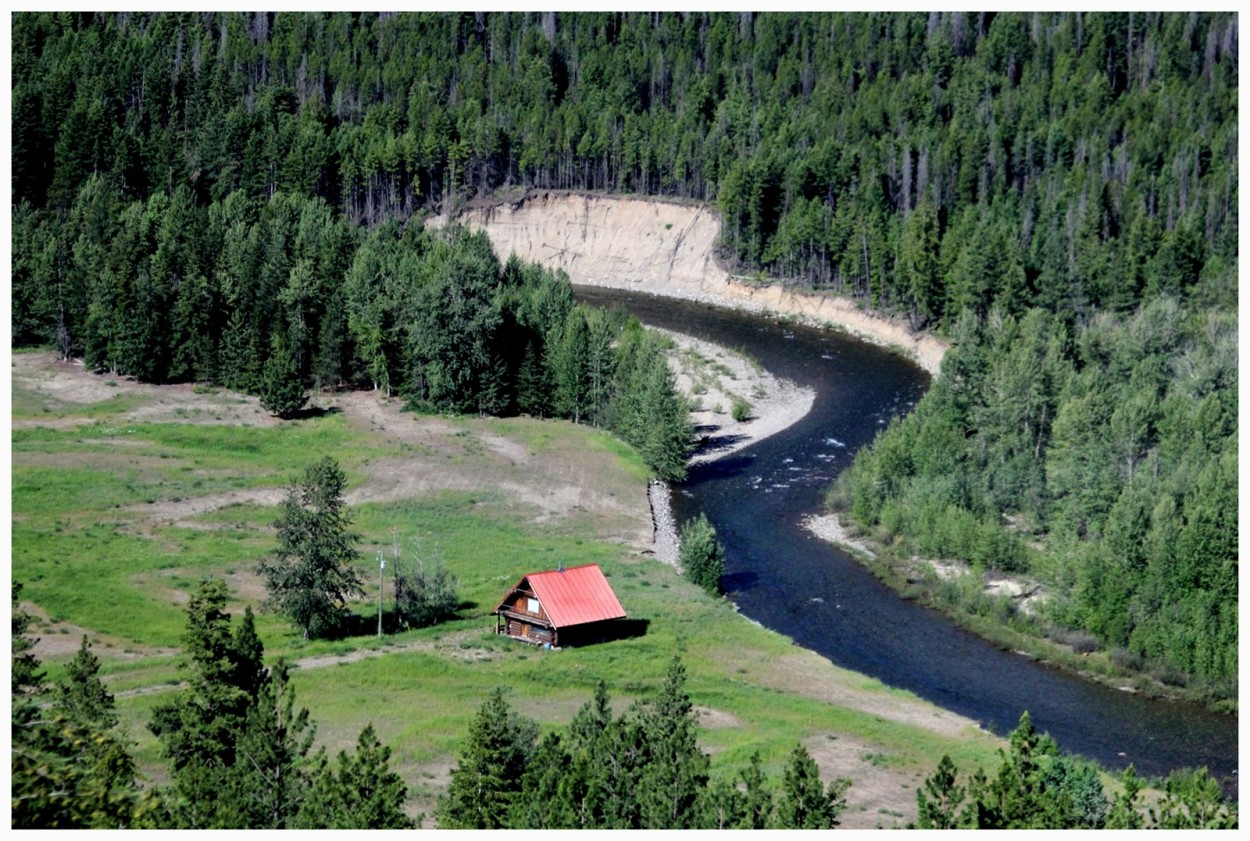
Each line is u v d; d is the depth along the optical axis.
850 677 98.69
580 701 90.00
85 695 74.38
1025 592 114.88
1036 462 133.75
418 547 121.69
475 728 67.88
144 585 111.31
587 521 133.75
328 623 101.88
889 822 72.62
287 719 67.75
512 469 147.62
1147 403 129.50
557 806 62.62
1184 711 96.81
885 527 129.12
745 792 74.25
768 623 110.44
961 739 87.75
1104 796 72.62
